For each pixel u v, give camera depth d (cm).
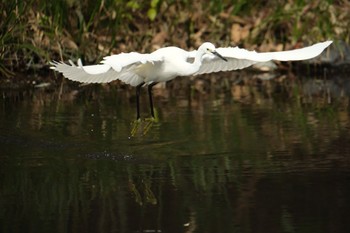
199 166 1133
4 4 1694
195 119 1404
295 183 1052
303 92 1666
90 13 1806
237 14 1969
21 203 988
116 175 1097
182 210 959
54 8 1750
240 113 1455
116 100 1573
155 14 1877
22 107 1488
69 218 934
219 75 1881
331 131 1313
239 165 1136
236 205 973
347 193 1009
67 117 1415
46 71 1755
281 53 994
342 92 1661
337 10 1973
